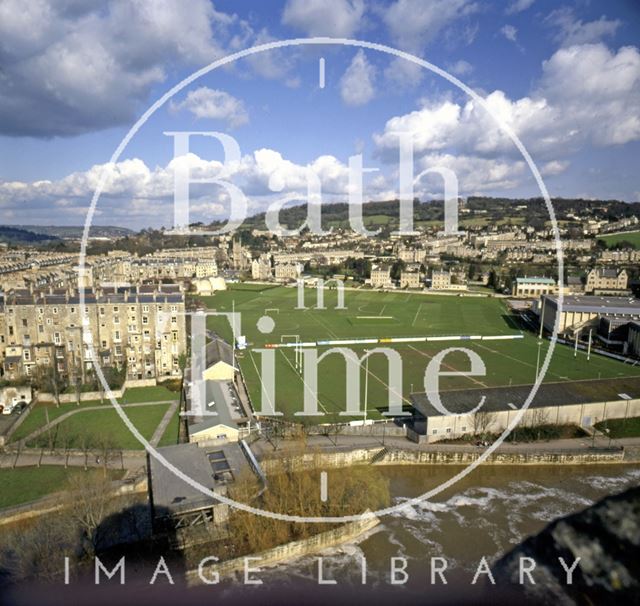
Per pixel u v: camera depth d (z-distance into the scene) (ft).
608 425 339.77
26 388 362.53
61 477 263.70
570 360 520.42
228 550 214.48
